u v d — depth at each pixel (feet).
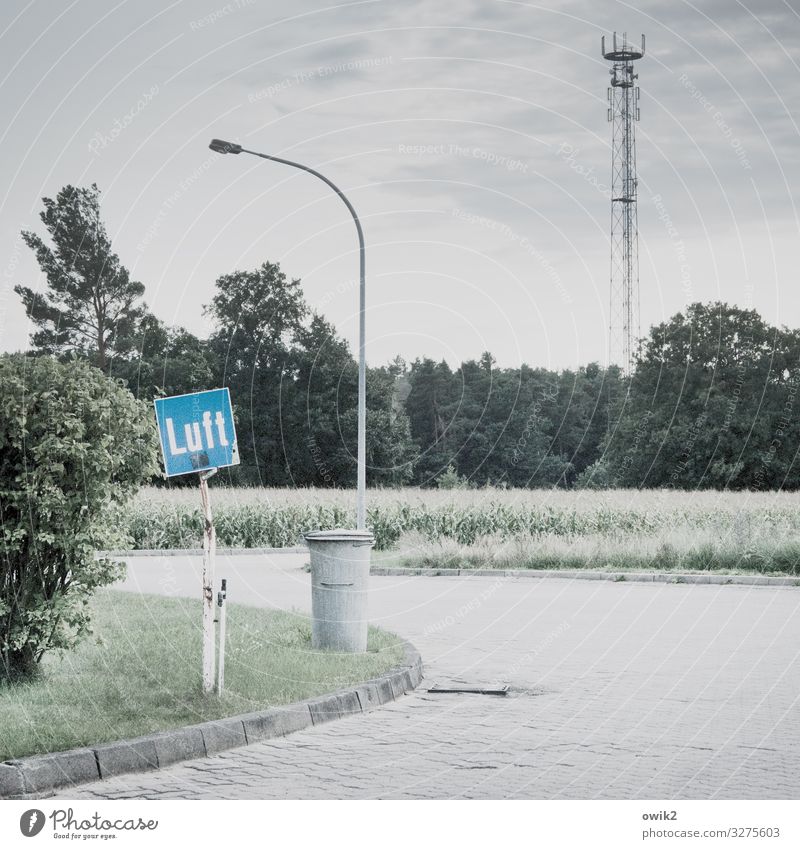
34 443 29.76
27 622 29.94
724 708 30.48
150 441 31.58
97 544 30.55
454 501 110.52
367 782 23.00
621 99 163.22
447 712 30.32
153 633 40.63
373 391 233.96
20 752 23.03
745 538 78.38
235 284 232.94
